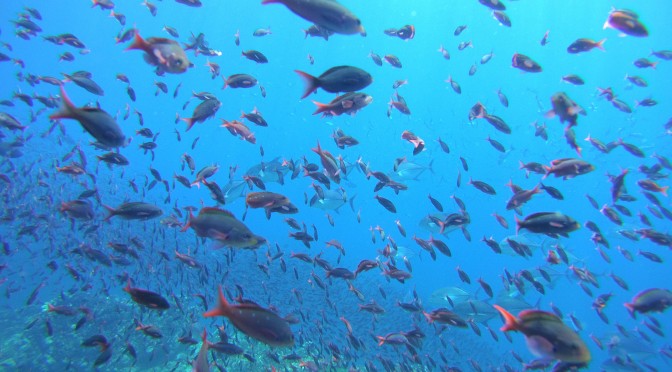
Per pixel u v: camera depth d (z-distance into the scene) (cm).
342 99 486
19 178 1238
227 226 380
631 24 604
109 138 361
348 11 332
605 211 827
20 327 1155
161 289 1089
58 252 1123
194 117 621
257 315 307
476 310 995
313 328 1054
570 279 1020
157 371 997
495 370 1310
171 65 367
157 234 1219
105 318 1104
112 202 1559
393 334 690
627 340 1159
